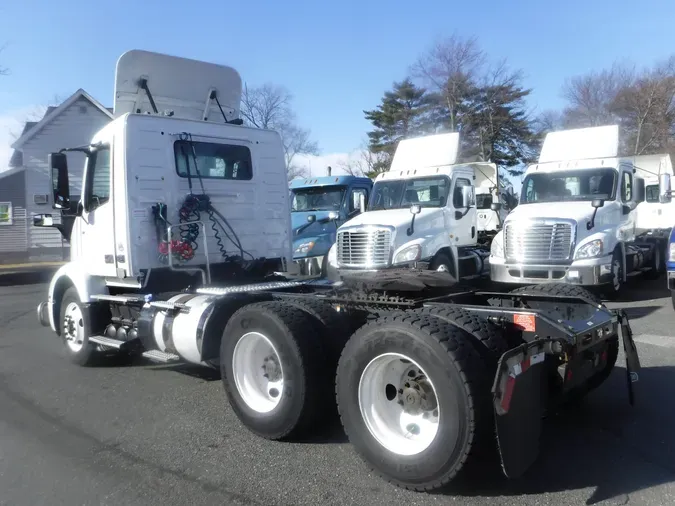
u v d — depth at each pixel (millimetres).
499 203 14539
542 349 3904
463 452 3619
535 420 3822
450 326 3885
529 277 11242
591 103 45844
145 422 5402
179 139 6910
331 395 4719
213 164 7219
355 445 4184
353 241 11648
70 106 25797
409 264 11234
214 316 5664
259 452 4648
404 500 3803
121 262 6672
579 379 4531
